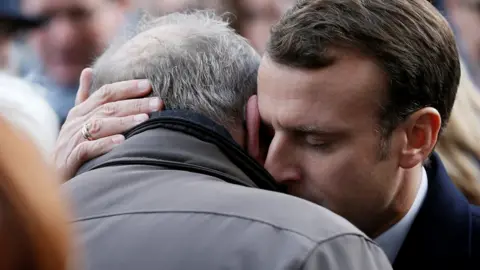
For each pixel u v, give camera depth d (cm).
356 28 215
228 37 234
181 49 227
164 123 212
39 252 109
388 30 219
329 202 226
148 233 184
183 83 221
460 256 251
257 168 213
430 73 227
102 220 190
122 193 196
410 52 222
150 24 249
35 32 516
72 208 194
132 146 209
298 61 214
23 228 109
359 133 220
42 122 391
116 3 547
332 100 216
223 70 224
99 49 525
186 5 516
